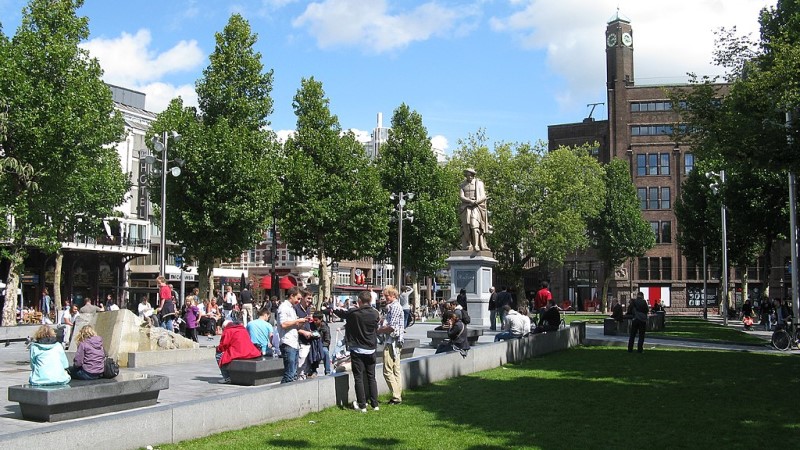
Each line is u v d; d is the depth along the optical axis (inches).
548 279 3782.0
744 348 1041.5
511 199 2423.7
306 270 3277.6
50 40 1283.2
